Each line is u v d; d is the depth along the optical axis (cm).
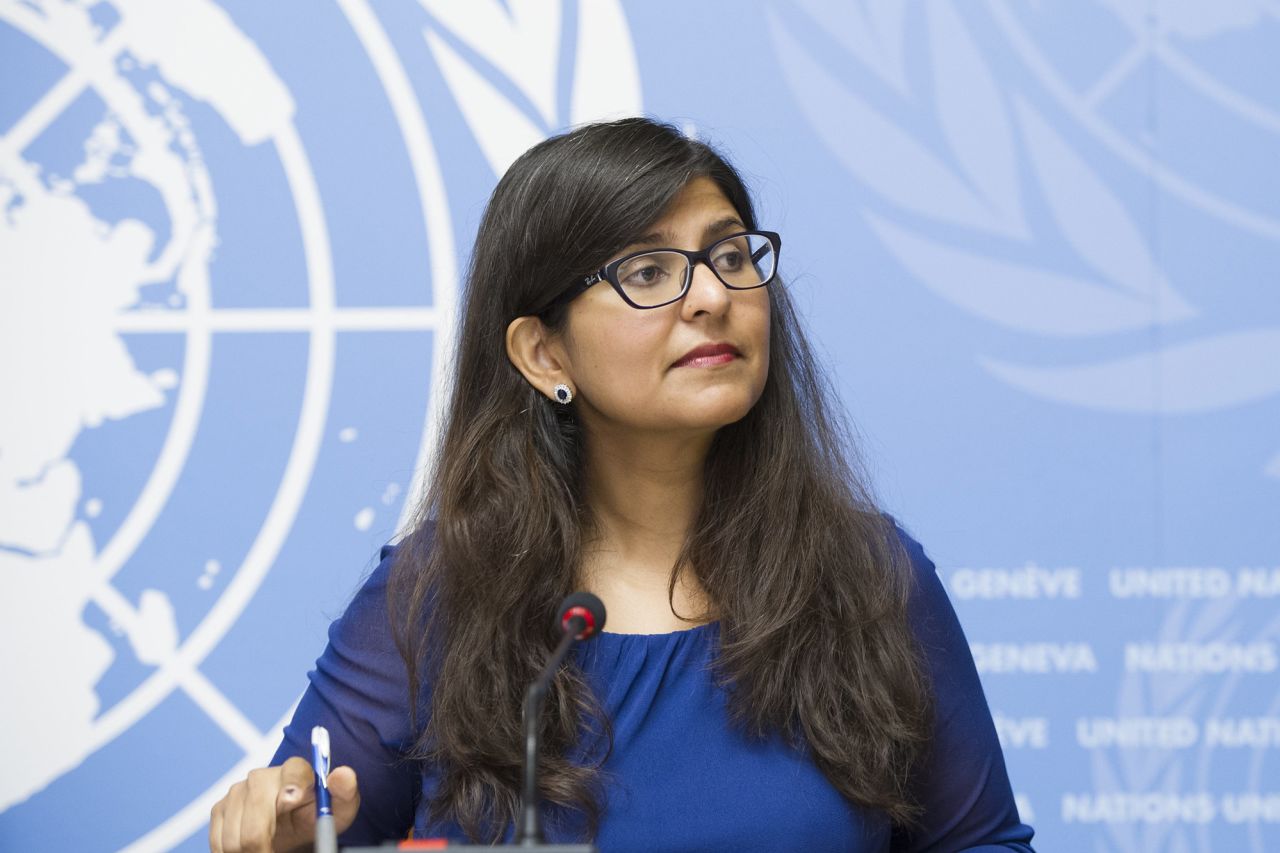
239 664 748
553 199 444
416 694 469
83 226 757
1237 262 734
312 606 749
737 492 476
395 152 758
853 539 481
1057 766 728
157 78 760
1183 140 738
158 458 754
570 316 447
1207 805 724
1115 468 733
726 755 442
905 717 459
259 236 757
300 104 761
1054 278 739
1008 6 744
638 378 433
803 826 432
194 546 752
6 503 749
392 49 760
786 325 505
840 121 748
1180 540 729
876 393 741
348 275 756
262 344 757
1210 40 739
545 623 460
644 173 434
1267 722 723
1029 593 732
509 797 439
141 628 750
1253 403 730
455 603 468
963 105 745
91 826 743
